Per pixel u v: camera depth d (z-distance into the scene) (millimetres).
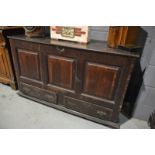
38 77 1725
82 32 1437
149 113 1687
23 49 1639
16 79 2113
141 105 1678
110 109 1496
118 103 1425
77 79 1485
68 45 1368
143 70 1605
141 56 1603
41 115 1742
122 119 1751
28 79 1815
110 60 1250
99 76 1368
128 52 1201
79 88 1529
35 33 1628
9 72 2055
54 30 1544
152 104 1631
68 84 1575
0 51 1926
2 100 1970
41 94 1839
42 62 1585
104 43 1579
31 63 1672
